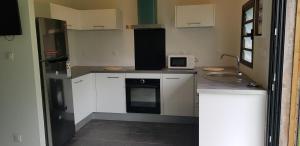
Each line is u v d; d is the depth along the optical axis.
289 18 2.13
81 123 4.00
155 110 4.10
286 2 2.12
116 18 4.33
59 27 3.19
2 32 2.70
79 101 3.82
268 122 2.38
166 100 4.04
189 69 4.12
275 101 2.28
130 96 4.19
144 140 3.45
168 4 4.44
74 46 4.90
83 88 3.95
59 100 3.20
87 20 4.39
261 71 2.57
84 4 4.75
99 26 4.36
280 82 2.24
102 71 4.20
